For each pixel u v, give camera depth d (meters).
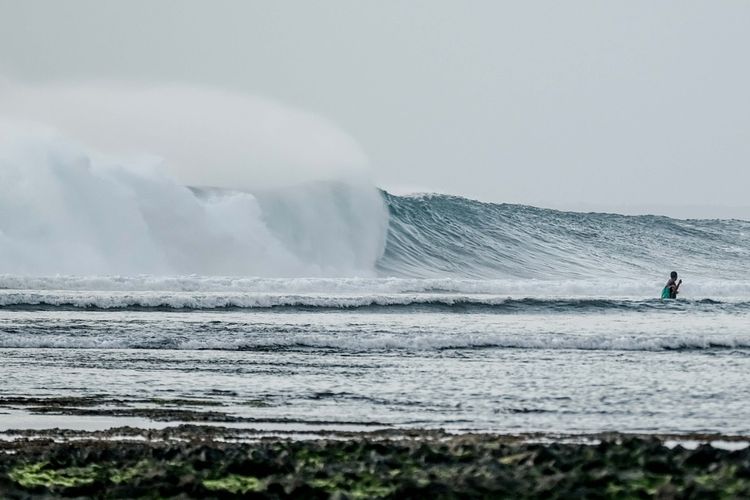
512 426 43.88
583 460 33.09
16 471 32.12
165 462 33.69
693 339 75.56
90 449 35.44
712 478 30.84
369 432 41.47
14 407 47.28
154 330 77.12
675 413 47.41
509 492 29.27
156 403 48.81
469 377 58.56
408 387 54.66
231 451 35.06
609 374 60.41
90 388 53.16
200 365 62.34
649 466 32.34
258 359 65.38
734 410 48.31
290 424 43.66
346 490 29.98
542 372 60.94
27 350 68.50
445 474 31.72
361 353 69.25
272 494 29.33
